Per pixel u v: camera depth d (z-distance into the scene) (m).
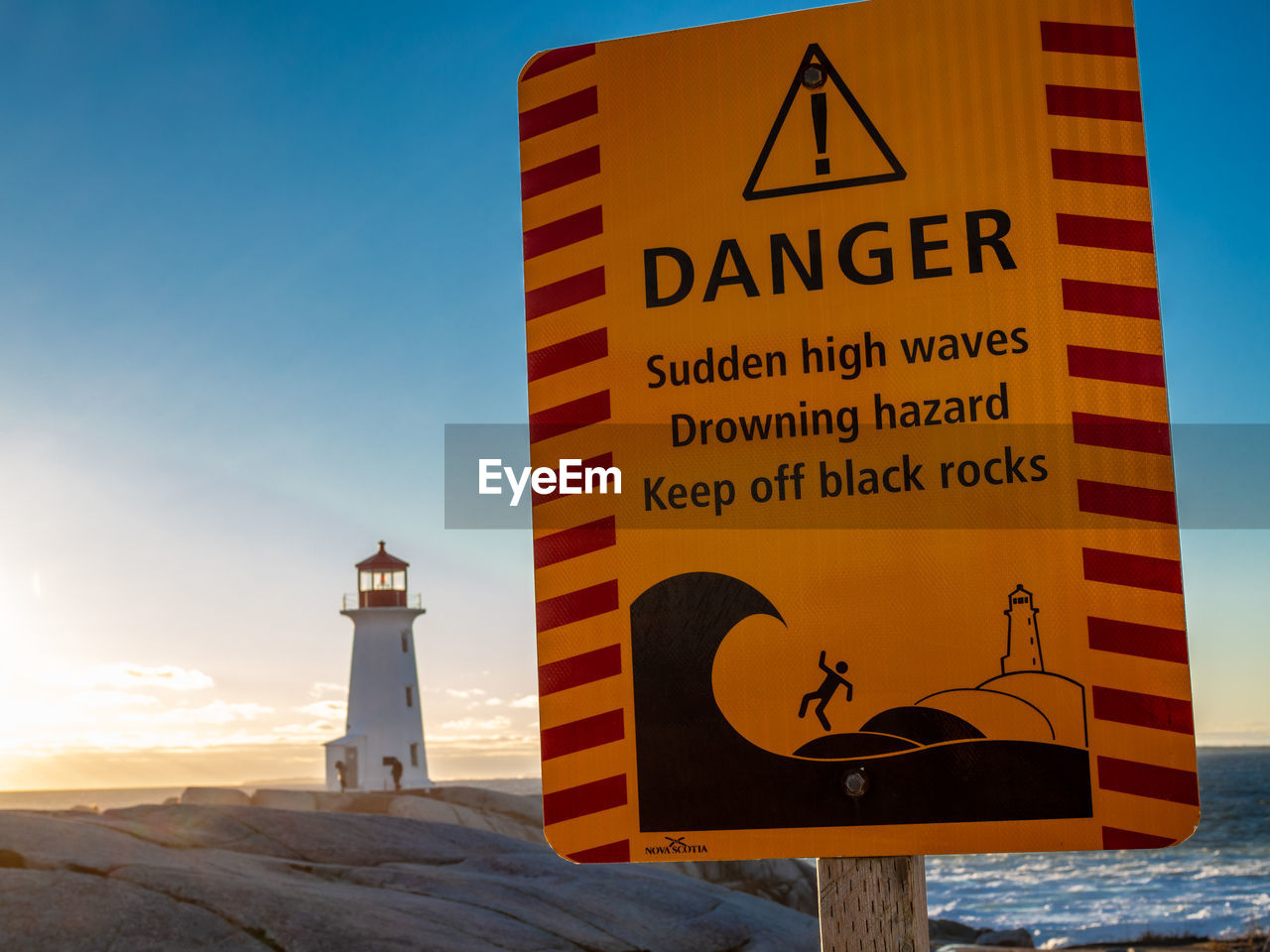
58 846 11.09
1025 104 1.93
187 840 13.77
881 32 1.97
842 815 1.87
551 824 1.94
